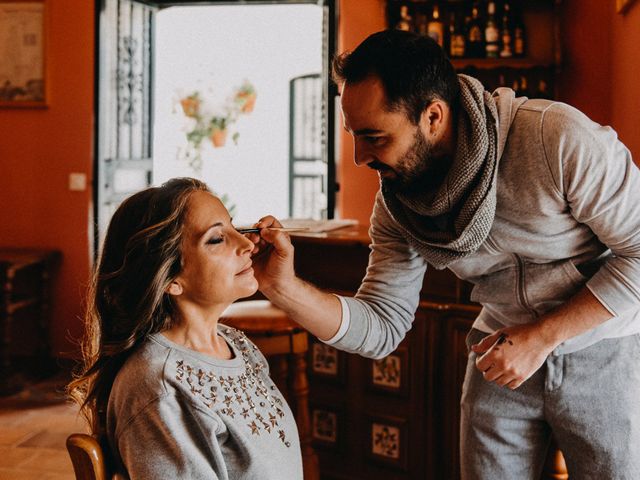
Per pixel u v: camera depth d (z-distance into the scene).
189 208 1.32
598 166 1.42
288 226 3.57
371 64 1.40
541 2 4.60
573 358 1.62
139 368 1.24
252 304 2.87
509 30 4.60
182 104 8.02
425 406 2.87
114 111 5.32
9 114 5.30
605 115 4.54
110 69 5.24
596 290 1.50
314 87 8.22
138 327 1.28
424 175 1.50
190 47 8.14
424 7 4.65
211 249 1.32
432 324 2.84
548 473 2.30
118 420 1.22
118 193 5.41
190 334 1.34
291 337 2.63
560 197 1.47
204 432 1.21
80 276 5.28
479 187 1.44
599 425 1.62
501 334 1.55
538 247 1.57
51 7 5.19
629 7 3.80
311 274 3.21
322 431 3.14
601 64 4.53
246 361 1.44
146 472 1.16
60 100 5.23
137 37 5.54
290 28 8.13
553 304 1.64
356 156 1.50
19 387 4.67
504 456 1.74
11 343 5.33
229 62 8.17
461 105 1.45
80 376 1.33
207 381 1.28
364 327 1.69
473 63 4.50
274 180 8.42
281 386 2.71
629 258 1.48
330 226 3.62
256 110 8.33
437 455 2.87
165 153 8.18
